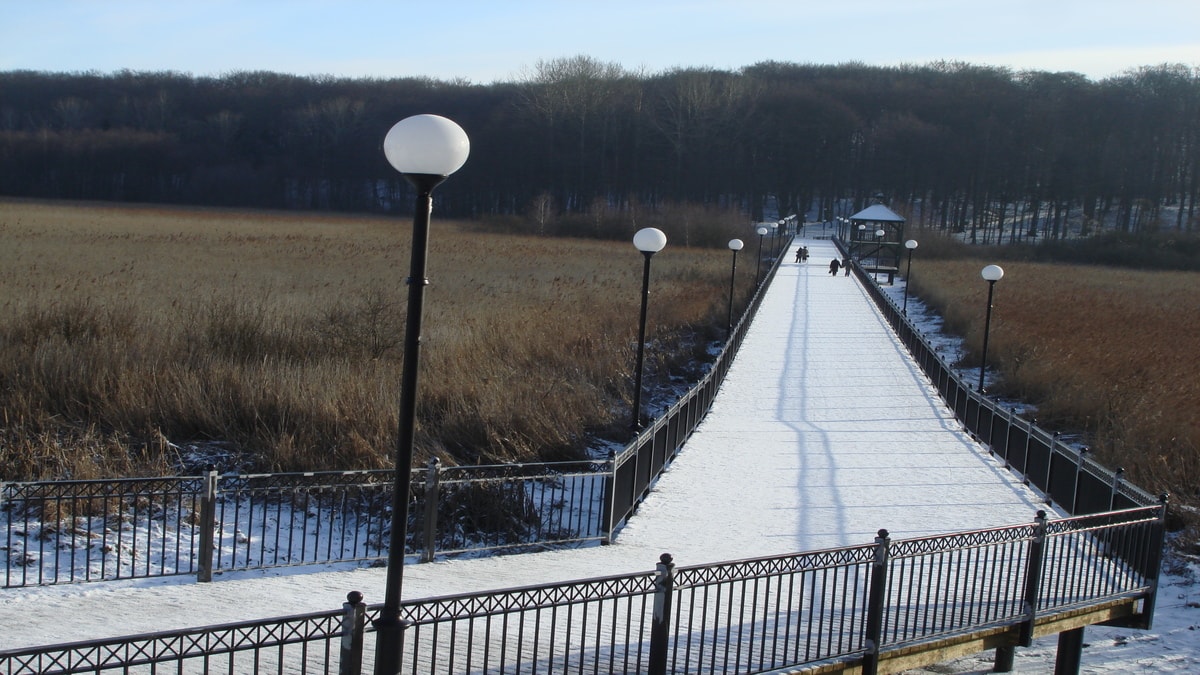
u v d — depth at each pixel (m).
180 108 128.12
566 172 110.75
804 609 8.91
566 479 14.13
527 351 20.23
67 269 29.81
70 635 7.28
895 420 19.66
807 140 116.19
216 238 51.75
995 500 13.79
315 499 12.23
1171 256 81.31
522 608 6.03
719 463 15.27
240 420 14.57
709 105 116.12
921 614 8.89
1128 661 9.46
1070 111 115.56
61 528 10.30
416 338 5.90
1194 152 109.19
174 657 4.92
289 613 8.09
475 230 83.56
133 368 15.79
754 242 80.62
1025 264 73.56
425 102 126.31
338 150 118.19
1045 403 20.95
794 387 23.11
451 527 11.52
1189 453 15.70
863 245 66.50
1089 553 9.44
